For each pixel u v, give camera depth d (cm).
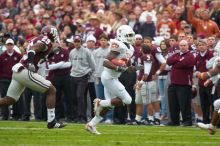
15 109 4628
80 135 3170
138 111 4425
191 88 4262
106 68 3272
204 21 5012
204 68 4303
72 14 5853
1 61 4603
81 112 4509
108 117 4566
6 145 2630
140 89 4384
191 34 4950
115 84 3247
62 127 3328
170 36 4944
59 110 4612
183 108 4244
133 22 5278
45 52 3288
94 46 4659
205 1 5688
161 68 4384
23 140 2841
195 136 3256
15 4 6531
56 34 3331
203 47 4291
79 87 4516
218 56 3447
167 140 3016
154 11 5450
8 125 3822
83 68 4531
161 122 4569
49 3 6150
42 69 4512
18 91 3291
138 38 4481
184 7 5297
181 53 4244
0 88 4638
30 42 3250
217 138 3155
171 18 5350
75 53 4538
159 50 4403
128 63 3288
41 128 3562
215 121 3244
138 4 5869
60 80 4559
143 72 4353
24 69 3228
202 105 4250
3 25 5650
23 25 5406
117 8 5906
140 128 3847
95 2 6069
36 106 4612
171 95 4284
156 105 4466
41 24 5569
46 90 3269
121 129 3709
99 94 4603
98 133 3250
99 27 5041
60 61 4522
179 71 4244
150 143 2845
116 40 3247
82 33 5112
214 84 4022
